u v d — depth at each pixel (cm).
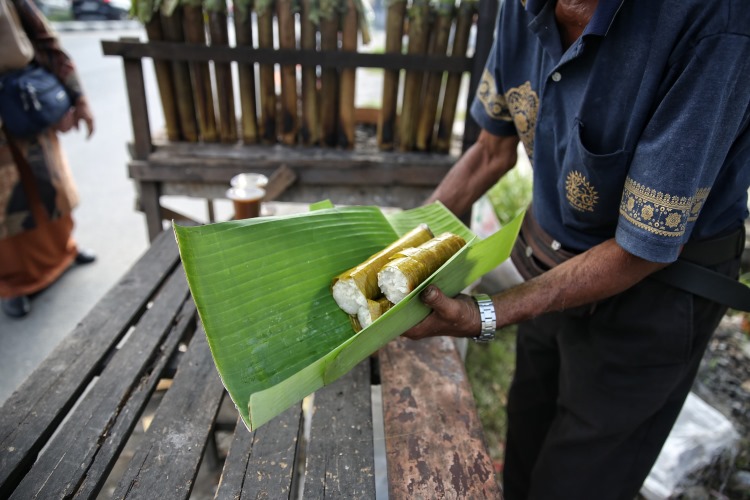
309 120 239
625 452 128
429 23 219
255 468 93
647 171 87
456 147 258
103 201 403
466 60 220
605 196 101
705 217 104
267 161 230
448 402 111
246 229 94
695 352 120
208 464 179
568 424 132
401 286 91
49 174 254
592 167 97
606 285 98
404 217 122
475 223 269
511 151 137
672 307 113
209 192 240
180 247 83
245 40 222
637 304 115
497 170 139
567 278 100
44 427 98
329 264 101
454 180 142
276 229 98
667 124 85
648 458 130
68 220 286
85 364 114
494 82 125
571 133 101
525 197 328
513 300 98
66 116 250
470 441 102
